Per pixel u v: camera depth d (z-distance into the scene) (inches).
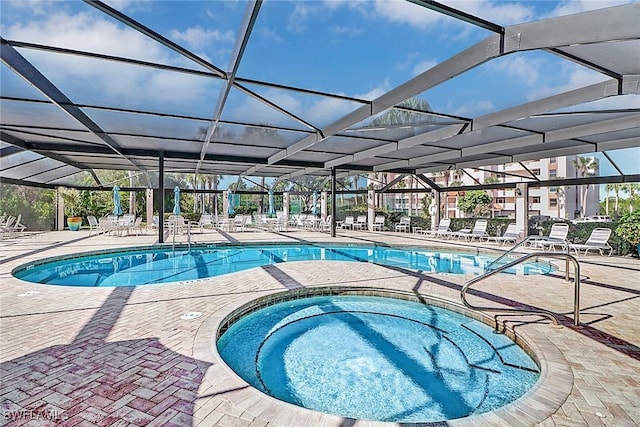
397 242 574.6
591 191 1378.0
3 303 215.3
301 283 275.3
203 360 138.2
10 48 179.3
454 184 1916.8
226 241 557.0
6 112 294.0
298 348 191.8
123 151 460.4
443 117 285.1
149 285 266.8
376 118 292.0
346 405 140.0
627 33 121.6
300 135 375.2
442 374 163.3
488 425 98.8
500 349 183.0
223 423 99.3
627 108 247.1
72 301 220.2
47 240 551.5
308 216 928.3
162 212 509.4
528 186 556.4
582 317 194.5
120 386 118.5
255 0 137.3
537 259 439.2
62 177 692.1
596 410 106.2
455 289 259.8
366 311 248.1
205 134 372.8
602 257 418.9
